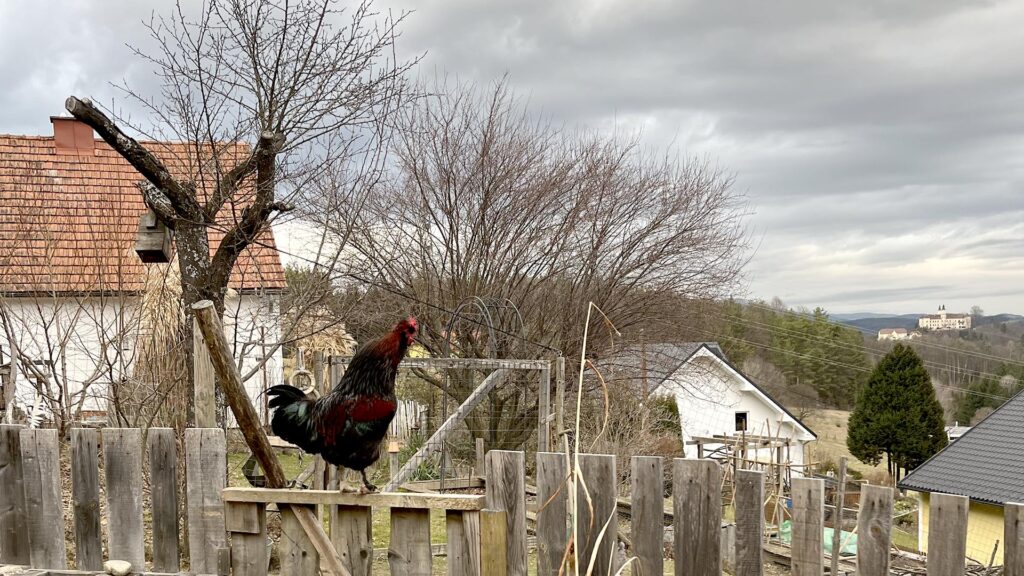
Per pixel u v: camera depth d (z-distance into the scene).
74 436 4.78
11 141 16.64
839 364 42.72
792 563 3.85
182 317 7.22
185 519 6.31
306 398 4.47
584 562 4.10
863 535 3.66
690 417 30.56
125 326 9.18
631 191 16.83
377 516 9.39
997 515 18.67
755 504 3.82
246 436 4.93
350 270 14.25
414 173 15.52
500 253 15.90
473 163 15.69
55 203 14.42
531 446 15.68
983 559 17.91
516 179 15.90
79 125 16.89
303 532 4.55
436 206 15.79
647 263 16.88
